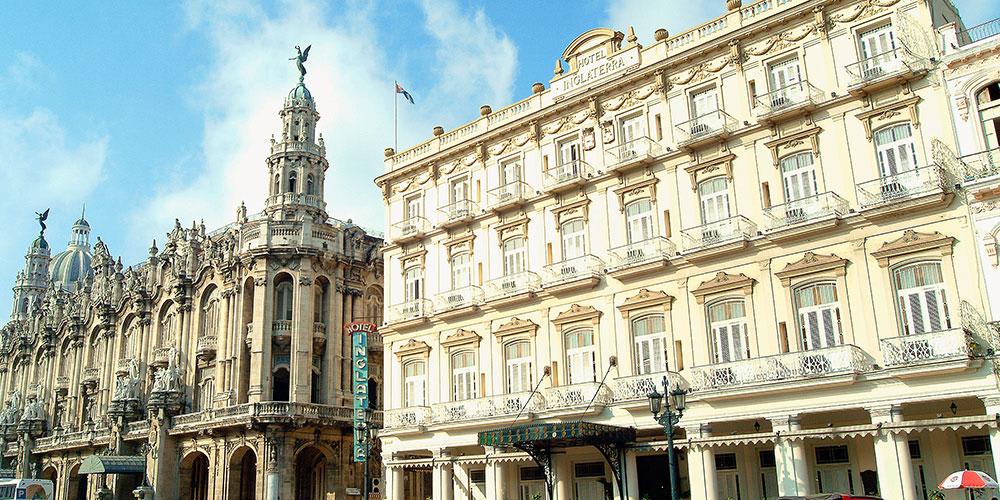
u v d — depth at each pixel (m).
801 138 34.47
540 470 40.84
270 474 55.22
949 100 31.27
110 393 75.06
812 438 32.19
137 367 70.69
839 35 34.47
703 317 35.41
